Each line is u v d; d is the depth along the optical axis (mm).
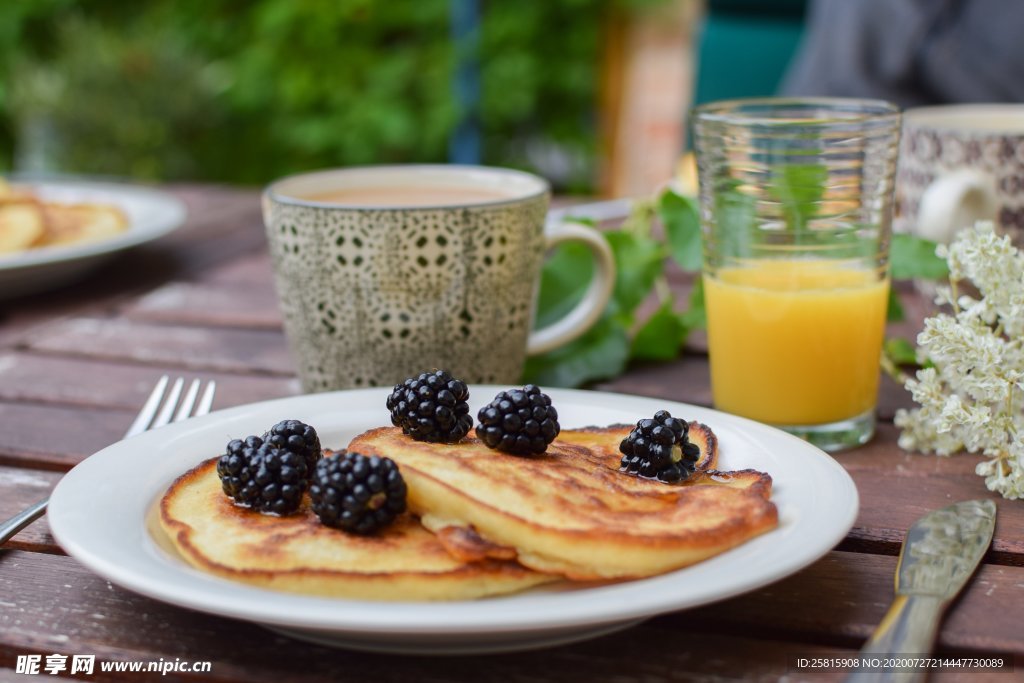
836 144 541
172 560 433
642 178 2074
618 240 658
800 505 451
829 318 543
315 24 2020
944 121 699
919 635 406
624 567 422
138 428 562
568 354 629
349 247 558
